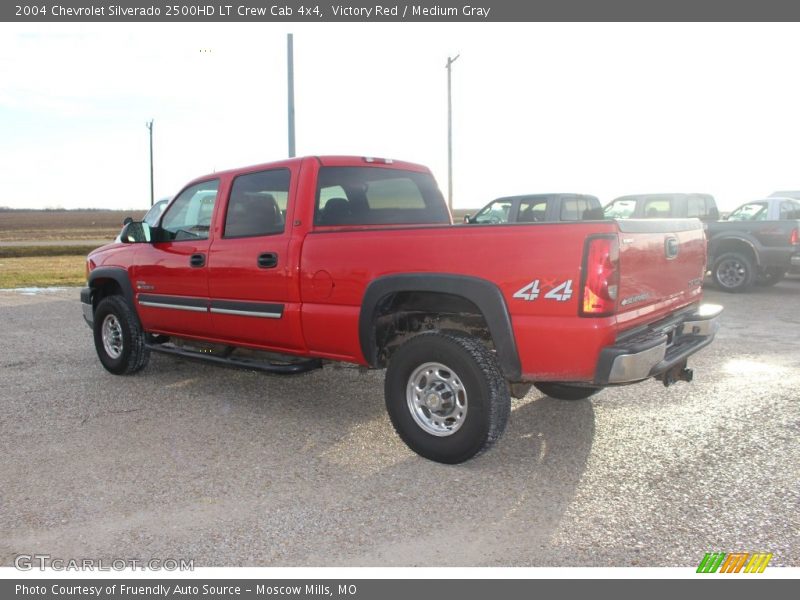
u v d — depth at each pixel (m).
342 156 5.10
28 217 151.62
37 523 3.39
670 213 13.84
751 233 12.57
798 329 8.93
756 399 5.49
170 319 5.89
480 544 3.17
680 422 4.91
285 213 4.91
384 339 4.56
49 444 4.54
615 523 3.35
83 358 7.45
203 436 4.71
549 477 3.93
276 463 4.18
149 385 6.17
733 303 11.49
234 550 3.13
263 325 5.02
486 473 4.00
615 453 4.30
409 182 5.66
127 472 4.04
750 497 3.62
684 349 4.29
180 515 3.47
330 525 3.36
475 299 3.88
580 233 3.59
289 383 6.22
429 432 4.17
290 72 14.59
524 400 5.52
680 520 3.37
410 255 4.14
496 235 3.83
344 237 4.46
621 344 3.68
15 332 9.28
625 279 3.71
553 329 3.65
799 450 4.31
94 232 68.38
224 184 5.41
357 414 5.23
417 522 3.38
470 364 3.91
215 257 5.32
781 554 3.05
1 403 5.56
